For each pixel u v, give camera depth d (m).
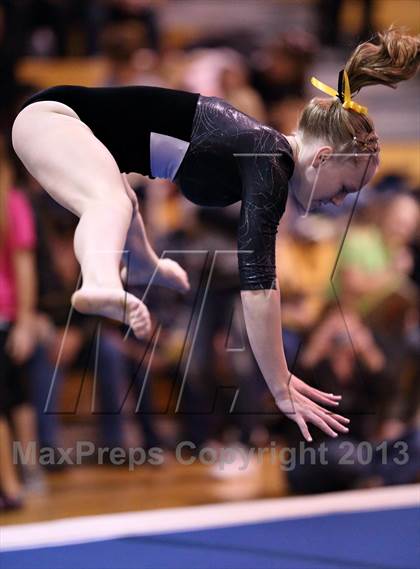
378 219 13.92
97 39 19.00
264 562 10.07
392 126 19.47
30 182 13.71
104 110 7.67
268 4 21.41
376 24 21.12
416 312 13.68
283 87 17.47
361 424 13.26
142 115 7.64
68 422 14.15
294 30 20.27
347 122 7.42
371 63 7.59
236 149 7.36
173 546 10.75
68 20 19.12
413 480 13.48
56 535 11.23
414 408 13.37
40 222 13.47
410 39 7.63
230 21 21.22
